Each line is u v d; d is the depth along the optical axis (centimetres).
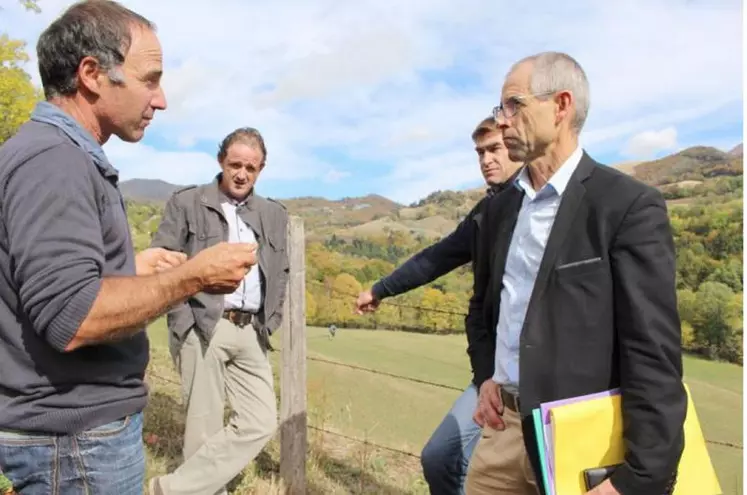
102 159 149
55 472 146
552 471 157
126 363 154
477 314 224
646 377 147
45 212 131
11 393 144
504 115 178
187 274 142
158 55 156
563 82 170
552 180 172
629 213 153
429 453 267
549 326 165
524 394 168
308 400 428
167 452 399
